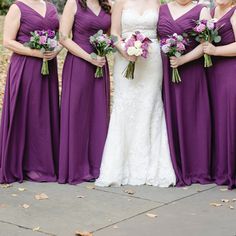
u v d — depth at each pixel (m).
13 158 6.95
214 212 5.93
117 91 6.98
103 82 7.01
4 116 6.96
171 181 6.84
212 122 7.06
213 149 7.08
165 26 6.84
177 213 5.90
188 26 6.79
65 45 6.88
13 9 6.85
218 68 6.88
